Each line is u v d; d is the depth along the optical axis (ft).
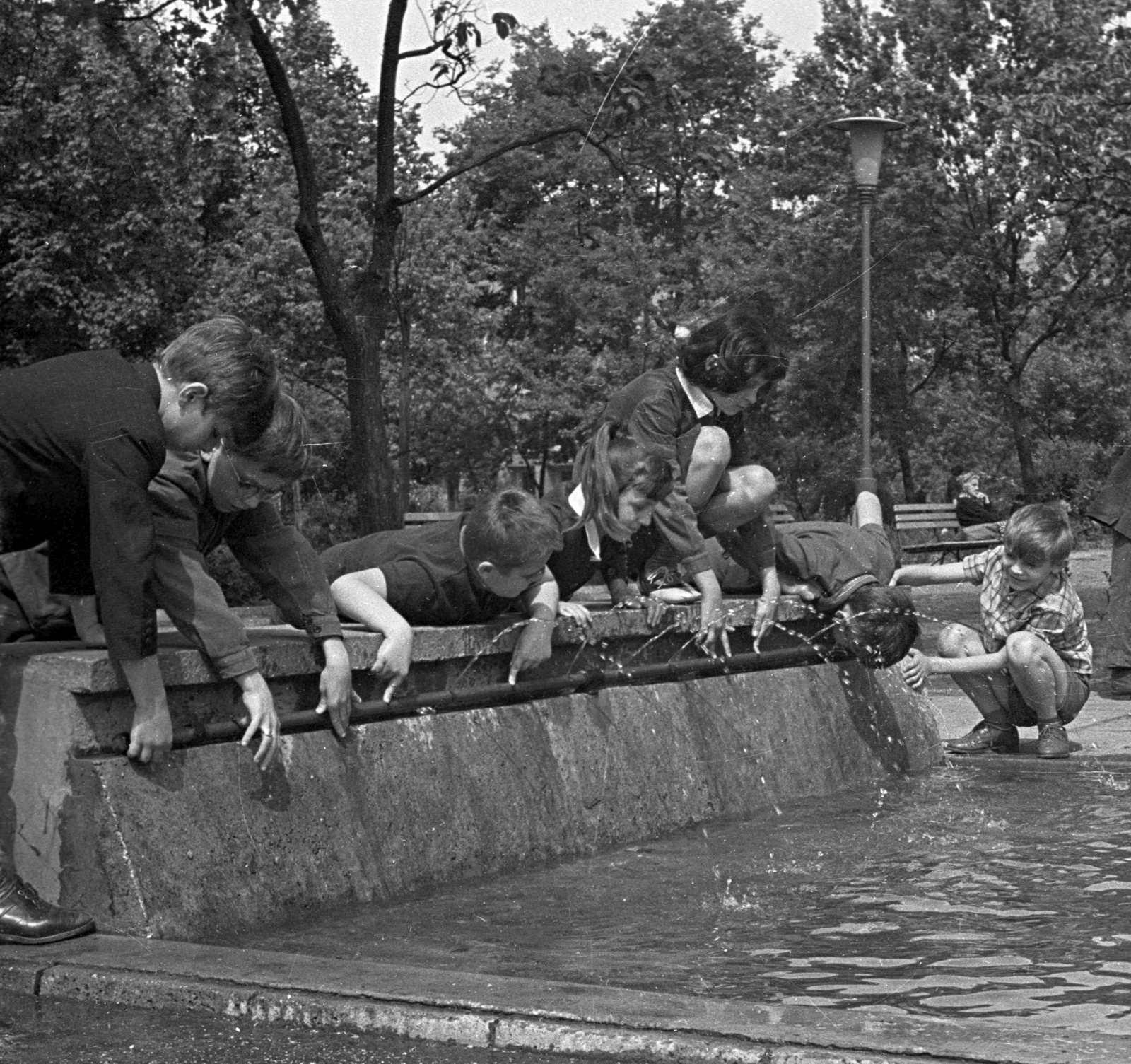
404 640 14.69
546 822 16.15
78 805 12.07
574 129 46.37
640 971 11.09
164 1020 10.04
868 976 10.84
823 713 21.30
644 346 108.37
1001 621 24.16
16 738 12.37
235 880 12.71
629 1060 8.95
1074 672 24.14
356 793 14.11
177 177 84.23
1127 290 92.58
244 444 12.84
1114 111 69.77
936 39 91.04
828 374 100.73
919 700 23.62
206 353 12.45
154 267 87.56
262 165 99.60
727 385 19.67
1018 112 70.90
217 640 12.91
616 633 17.76
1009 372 98.68
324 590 14.20
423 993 10.01
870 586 22.11
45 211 84.58
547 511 16.76
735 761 19.30
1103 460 139.44
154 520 12.88
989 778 21.83
